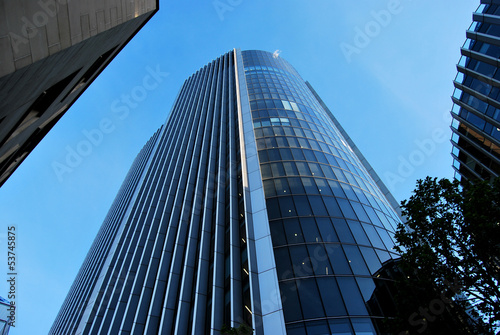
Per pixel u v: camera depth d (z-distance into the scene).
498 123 24.02
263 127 35.22
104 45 11.55
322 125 39.59
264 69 58.47
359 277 18.00
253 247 20.67
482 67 25.47
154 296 26.09
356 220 23.05
